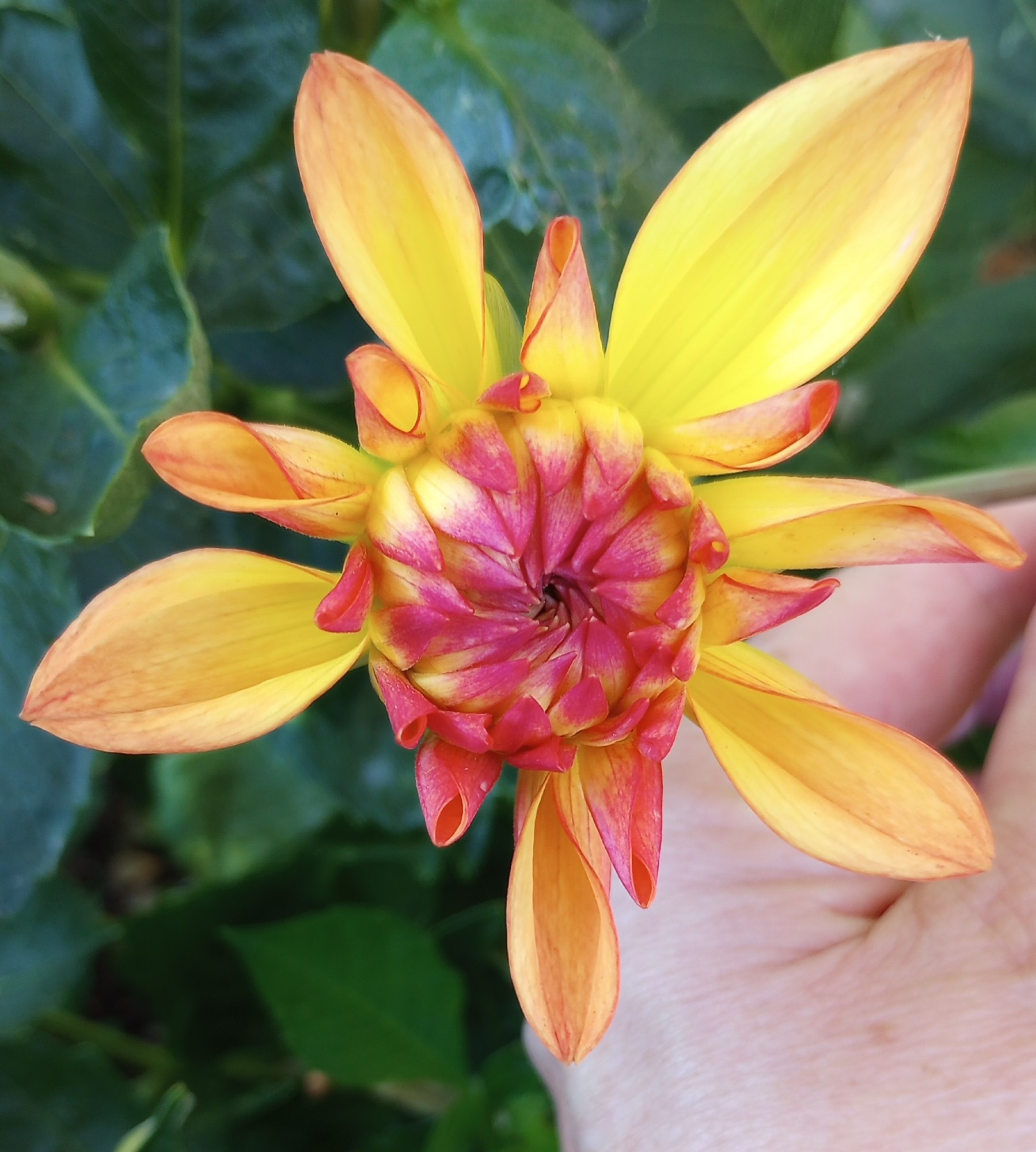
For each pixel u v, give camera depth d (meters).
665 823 0.16
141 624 0.10
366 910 0.22
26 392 0.14
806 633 0.19
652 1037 0.15
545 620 0.13
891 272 0.11
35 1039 0.23
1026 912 0.13
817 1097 0.13
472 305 0.12
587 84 0.15
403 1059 0.22
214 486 0.10
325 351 0.19
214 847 0.26
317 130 0.10
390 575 0.12
